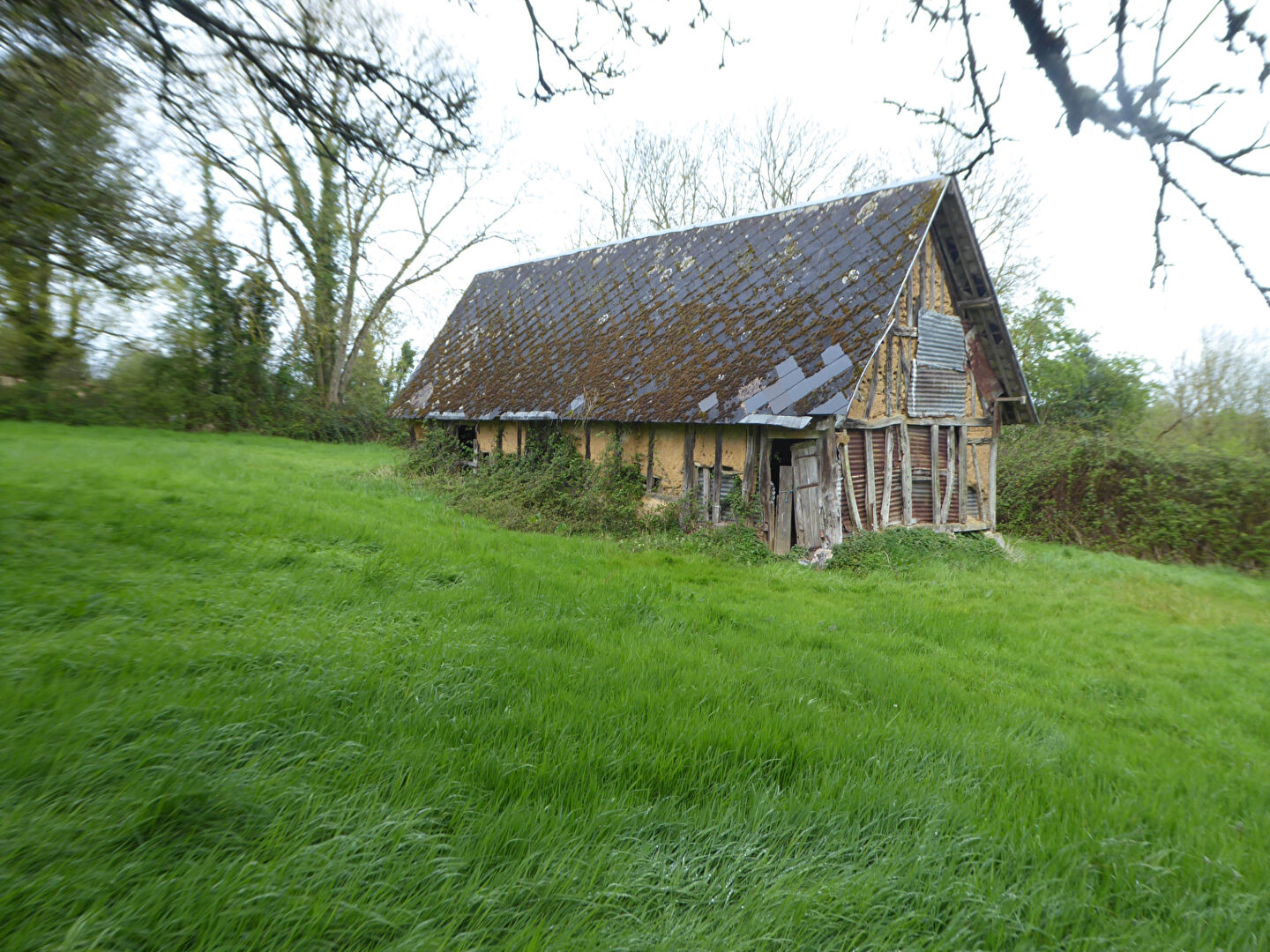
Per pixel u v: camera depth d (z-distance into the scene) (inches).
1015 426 822.5
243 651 194.1
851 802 147.5
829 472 494.3
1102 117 98.7
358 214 765.9
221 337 1212.5
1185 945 118.3
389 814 124.6
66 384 1059.9
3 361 827.4
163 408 1165.7
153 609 226.5
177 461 690.2
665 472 590.2
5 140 245.8
